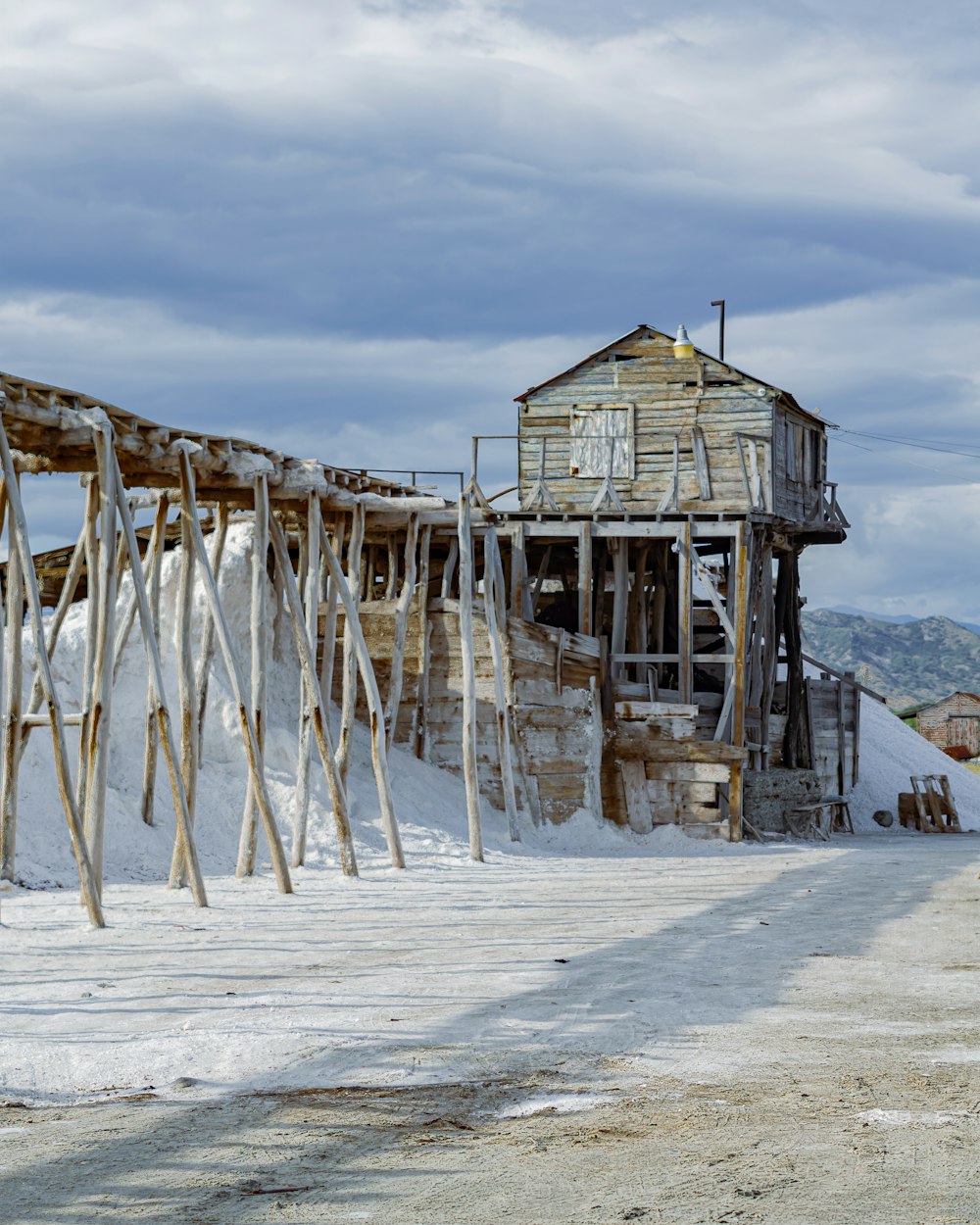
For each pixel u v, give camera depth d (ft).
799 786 106.93
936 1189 16.79
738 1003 31.07
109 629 50.88
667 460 115.55
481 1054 25.80
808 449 122.01
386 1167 18.31
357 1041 27.04
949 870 71.41
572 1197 16.72
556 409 118.01
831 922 47.37
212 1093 23.13
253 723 57.77
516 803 87.81
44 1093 23.65
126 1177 18.12
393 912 50.65
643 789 93.20
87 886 45.62
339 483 75.97
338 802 64.13
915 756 149.38
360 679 88.07
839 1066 24.43
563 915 49.62
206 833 68.69
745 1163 18.07
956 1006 30.55
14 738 54.80
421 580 88.99
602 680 94.73
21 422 49.75
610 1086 23.07
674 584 122.11
